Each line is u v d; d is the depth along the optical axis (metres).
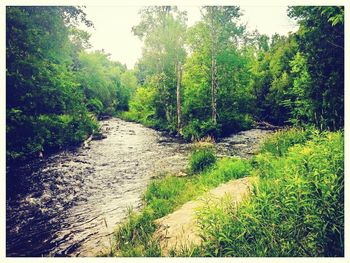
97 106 29.20
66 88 15.78
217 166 9.36
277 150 9.06
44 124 13.27
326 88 9.54
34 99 13.00
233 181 7.25
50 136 13.49
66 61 18.41
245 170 8.04
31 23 12.97
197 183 8.21
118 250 5.17
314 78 9.87
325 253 4.00
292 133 10.99
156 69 24.45
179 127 20.08
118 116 32.22
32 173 9.91
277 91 22.16
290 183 4.34
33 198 7.82
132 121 28.78
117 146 15.00
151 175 9.72
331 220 3.99
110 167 10.80
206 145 14.74
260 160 7.94
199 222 4.64
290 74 21.06
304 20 9.76
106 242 5.52
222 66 21.73
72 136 15.09
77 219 6.57
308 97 10.31
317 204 4.05
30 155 11.82
